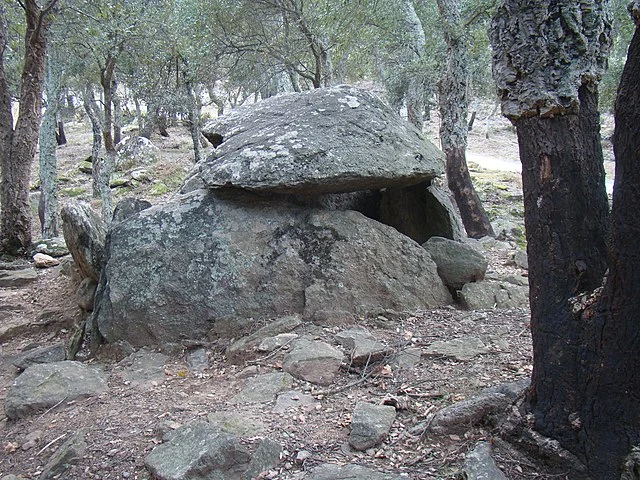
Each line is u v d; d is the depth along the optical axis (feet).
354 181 17.07
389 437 10.62
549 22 8.54
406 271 17.57
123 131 83.15
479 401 10.46
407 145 18.44
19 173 28.99
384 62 49.49
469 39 32.17
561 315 8.78
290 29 34.86
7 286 24.53
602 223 8.72
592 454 8.51
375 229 17.61
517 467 9.14
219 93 87.86
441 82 32.17
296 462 10.04
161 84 48.19
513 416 9.54
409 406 11.57
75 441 11.09
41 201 42.04
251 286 16.53
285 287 16.67
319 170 16.53
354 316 16.62
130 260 16.62
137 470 10.13
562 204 8.68
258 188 16.49
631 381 8.13
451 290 18.56
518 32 8.79
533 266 9.14
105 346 16.51
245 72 41.78
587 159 8.70
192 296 16.31
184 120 80.18
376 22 37.68
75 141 90.58
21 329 19.71
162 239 16.72
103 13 29.96
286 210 17.48
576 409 8.70
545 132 8.73
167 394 13.35
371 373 13.23
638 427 8.24
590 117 8.77
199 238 16.71
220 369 14.69
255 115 19.53
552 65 8.57
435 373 12.94
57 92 41.73
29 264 27.66
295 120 18.11
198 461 9.43
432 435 10.39
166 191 58.23
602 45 8.71
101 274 17.49
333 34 32.24
